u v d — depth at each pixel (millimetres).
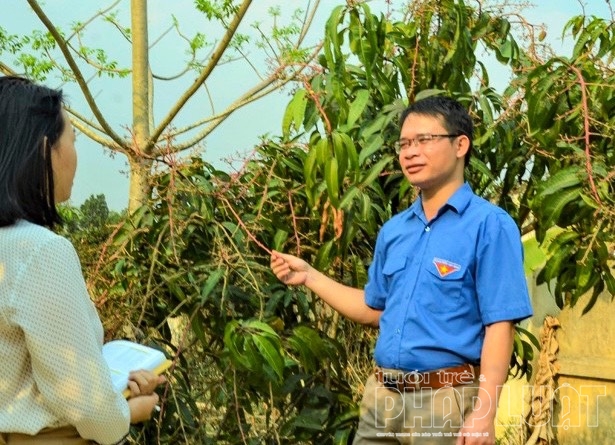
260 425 3373
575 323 5039
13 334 1731
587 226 2969
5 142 1775
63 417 1758
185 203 3260
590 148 3029
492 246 2488
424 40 3301
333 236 3307
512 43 3480
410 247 2613
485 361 2455
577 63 3092
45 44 4355
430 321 2518
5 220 1754
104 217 3574
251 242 3332
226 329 2930
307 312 3248
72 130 1907
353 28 3113
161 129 3490
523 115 3279
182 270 3166
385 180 3338
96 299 3225
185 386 3234
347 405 3199
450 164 2582
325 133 3078
